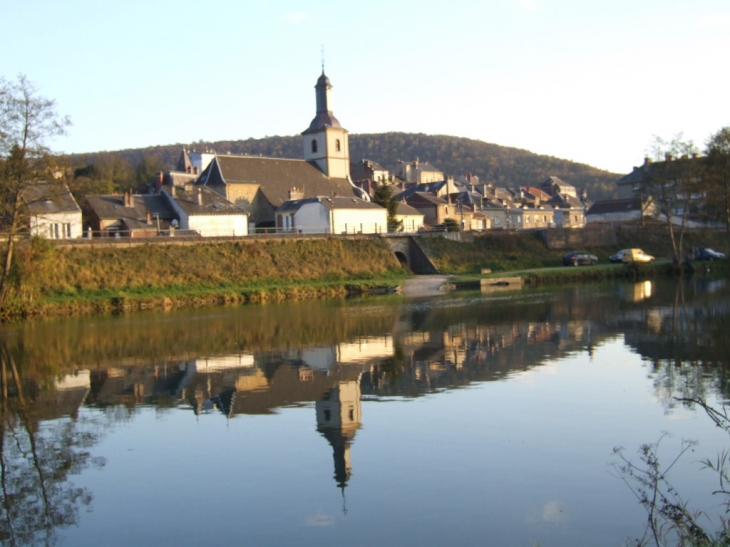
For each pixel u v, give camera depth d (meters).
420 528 17.14
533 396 28.23
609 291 68.75
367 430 24.44
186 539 16.97
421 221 113.81
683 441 22.34
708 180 86.38
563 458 21.31
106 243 70.06
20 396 30.81
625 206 130.62
